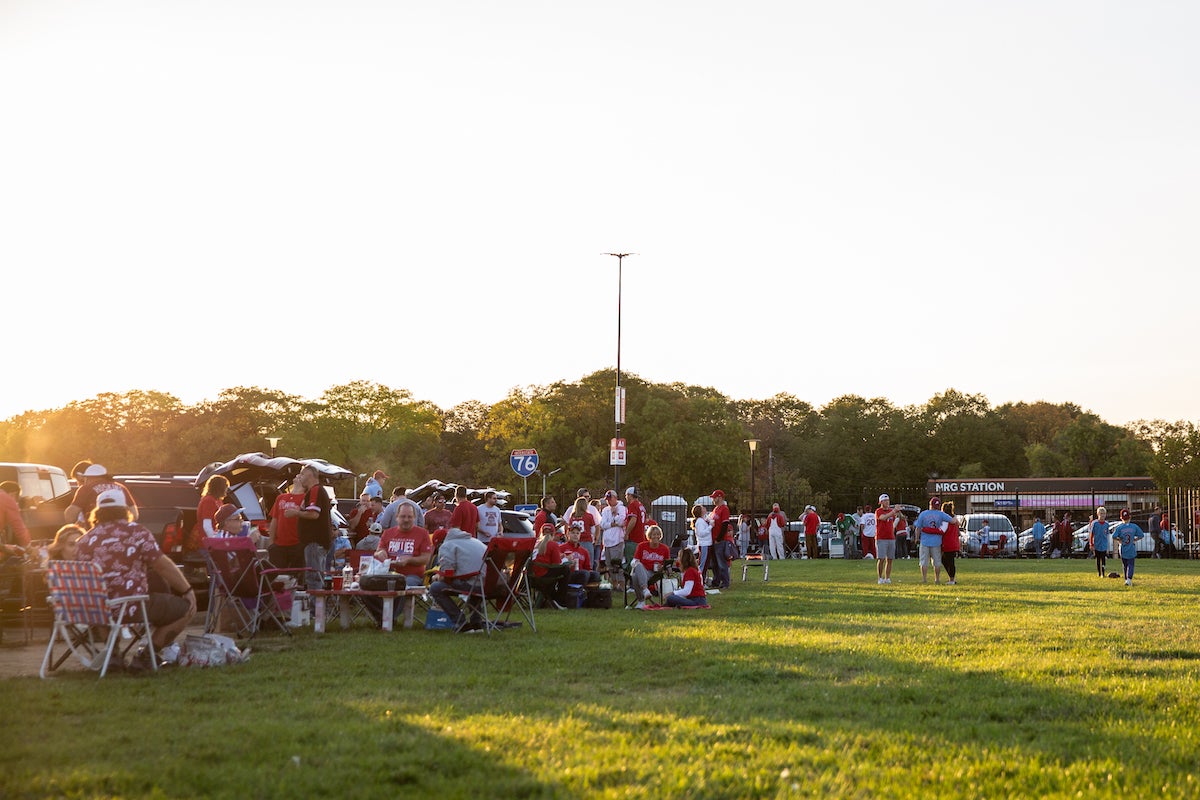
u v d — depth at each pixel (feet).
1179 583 86.43
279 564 50.08
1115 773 22.53
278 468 66.08
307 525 49.93
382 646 42.16
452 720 26.99
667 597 61.82
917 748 24.62
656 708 29.04
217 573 44.96
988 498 211.61
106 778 20.90
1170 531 155.53
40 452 246.68
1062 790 21.30
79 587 33.88
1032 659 38.55
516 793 20.62
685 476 231.71
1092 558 154.92
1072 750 24.76
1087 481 208.95
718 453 232.32
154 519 55.93
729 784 21.22
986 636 45.70
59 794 20.08
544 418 237.04
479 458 311.06
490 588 49.42
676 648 41.52
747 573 108.68
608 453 234.17
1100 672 35.91
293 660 37.83
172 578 35.73
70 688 31.42
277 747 23.71
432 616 49.14
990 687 32.68
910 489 296.51
